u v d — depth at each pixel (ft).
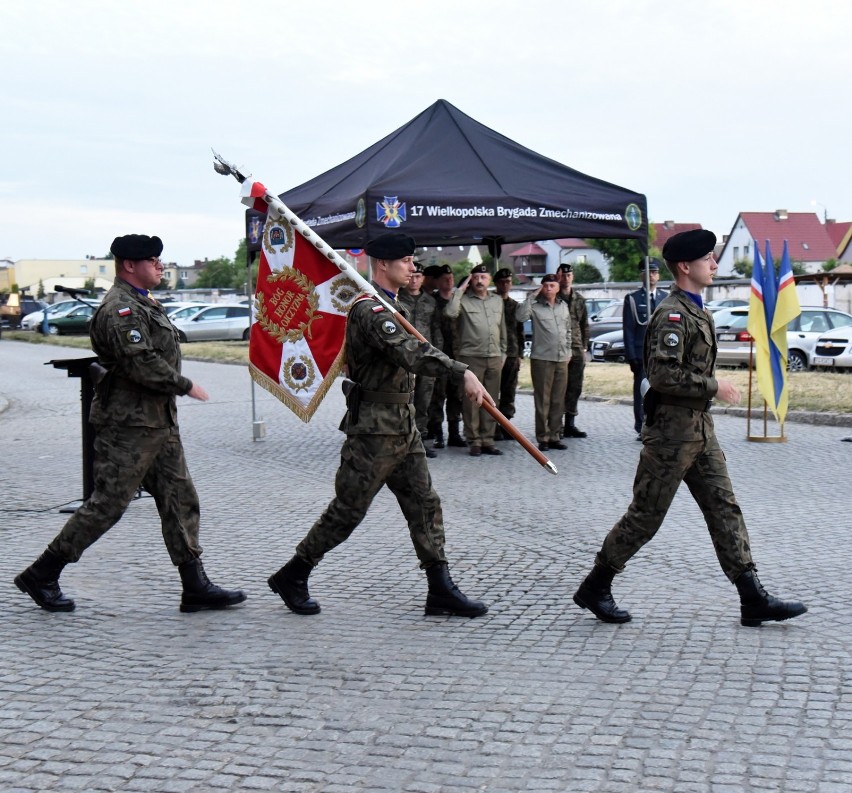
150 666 16.28
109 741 13.57
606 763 12.67
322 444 40.73
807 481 30.91
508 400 40.29
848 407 45.06
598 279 221.66
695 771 12.41
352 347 17.56
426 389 36.47
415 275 35.60
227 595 19.22
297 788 12.23
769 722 13.74
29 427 48.19
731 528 17.31
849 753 12.80
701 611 18.58
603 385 59.16
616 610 17.99
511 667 16.01
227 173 18.65
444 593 18.56
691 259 16.66
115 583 21.08
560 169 36.96
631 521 17.37
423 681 15.48
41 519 27.55
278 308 19.17
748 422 39.29
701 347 16.66
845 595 19.43
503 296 38.88
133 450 18.16
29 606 19.44
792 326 70.74
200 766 12.83
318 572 21.74
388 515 27.04
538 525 25.88
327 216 34.78
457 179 34.53
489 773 12.50
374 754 13.09
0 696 15.10
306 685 15.40
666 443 16.81
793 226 259.19
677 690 14.92
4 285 335.88
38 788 12.30
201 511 28.40
